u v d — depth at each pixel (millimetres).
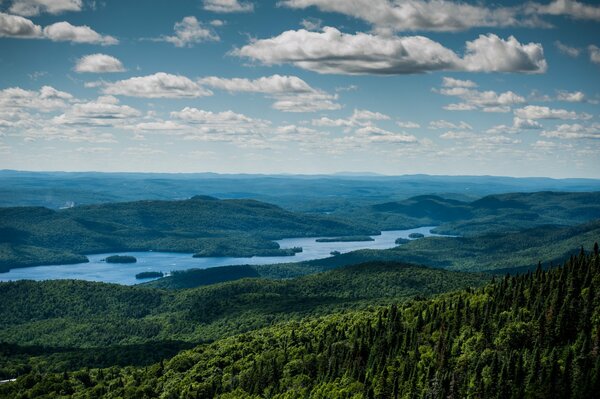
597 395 196125
